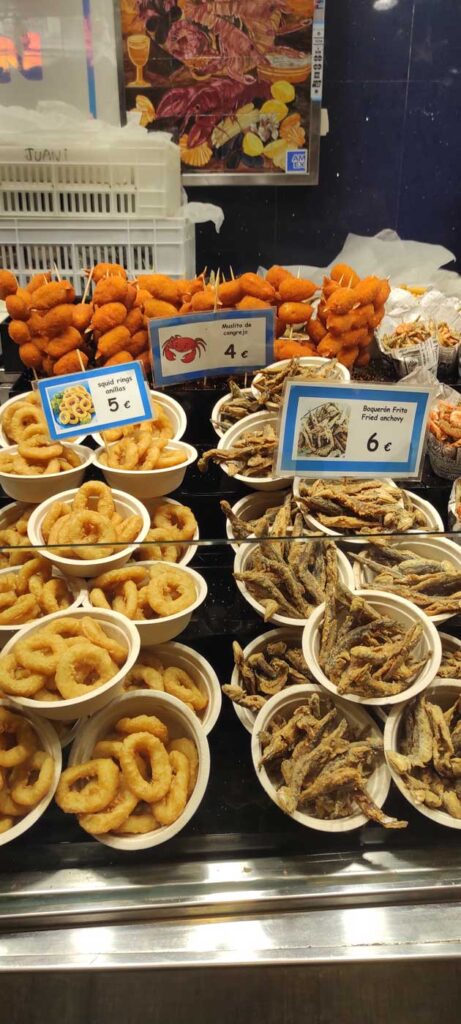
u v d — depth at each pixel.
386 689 0.63
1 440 0.83
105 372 0.77
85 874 0.62
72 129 1.21
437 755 0.62
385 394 0.68
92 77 1.46
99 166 1.24
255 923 0.61
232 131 1.52
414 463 0.74
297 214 1.66
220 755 0.67
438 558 0.74
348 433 0.71
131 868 0.62
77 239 1.29
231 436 0.88
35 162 1.21
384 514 0.75
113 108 1.50
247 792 0.66
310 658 0.66
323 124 1.54
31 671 0.61
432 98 1.51
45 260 1.32
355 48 1.45
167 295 0.97
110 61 1.44
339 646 0.67
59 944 0.60
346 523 0.75
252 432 0.89
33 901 0.61
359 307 0.98
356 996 0.65
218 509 0.82
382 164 1.60
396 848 0.63
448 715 0.66
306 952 0.59
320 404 0.68
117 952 0.59
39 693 0.61
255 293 0.95
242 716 0.68
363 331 1.00
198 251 1.69
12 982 0.62
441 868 0.62
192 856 0.63
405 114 1.54
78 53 1.43
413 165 1.60
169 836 0.59
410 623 0.68
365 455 0.72
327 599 0.69
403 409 0.70
